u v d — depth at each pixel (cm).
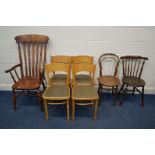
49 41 291
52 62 282
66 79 274
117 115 258
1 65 311
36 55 282
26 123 239
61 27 282
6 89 326
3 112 262
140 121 246
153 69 305
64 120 246
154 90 317
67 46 294
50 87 251
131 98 306
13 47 297
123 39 287
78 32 284
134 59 294
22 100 295
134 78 285
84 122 242
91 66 257
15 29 284
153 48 291
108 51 295
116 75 295
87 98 227
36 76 286
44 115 256
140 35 283
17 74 291
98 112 264
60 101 283
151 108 277
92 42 290
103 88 315
